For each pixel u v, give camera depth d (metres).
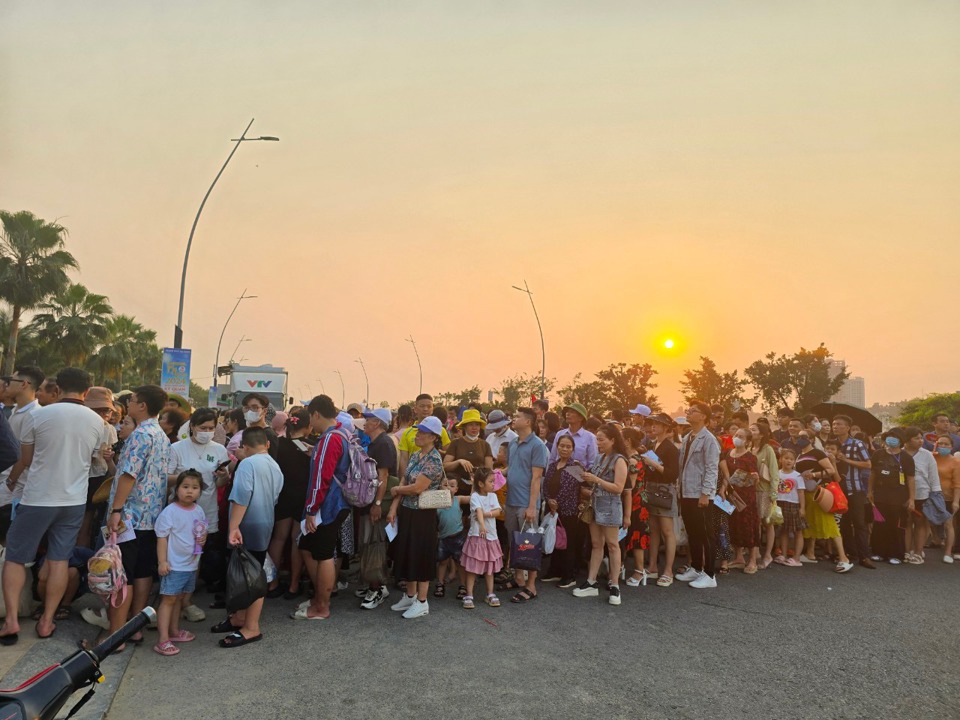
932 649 6.01
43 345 38.50
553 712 4.53
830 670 5.44
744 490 9.18
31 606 5.96
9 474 6.10
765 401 65.25
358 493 6.56
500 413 9.59
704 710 4.62
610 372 64.19
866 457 10.20
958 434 12.16
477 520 7.20
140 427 5.71
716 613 7.08
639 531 8.38
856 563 10.06
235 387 25.08
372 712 4.48
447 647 5.81
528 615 6.90
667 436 8.64
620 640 6.10
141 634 5.77
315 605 6.71
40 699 2.24
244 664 5.32
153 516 5.70
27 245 33.22
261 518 6.27
